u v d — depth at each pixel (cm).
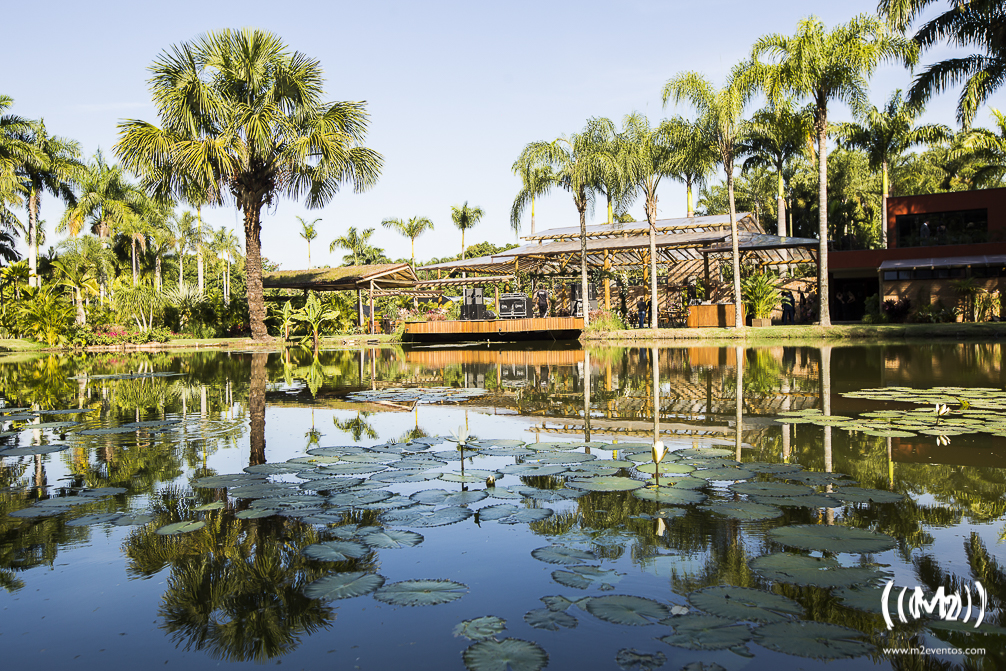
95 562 267
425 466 422
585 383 932
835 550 253
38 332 2553
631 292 3166
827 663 175
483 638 192
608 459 429
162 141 2200
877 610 204
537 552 262
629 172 2197
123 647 194
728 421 577
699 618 202
